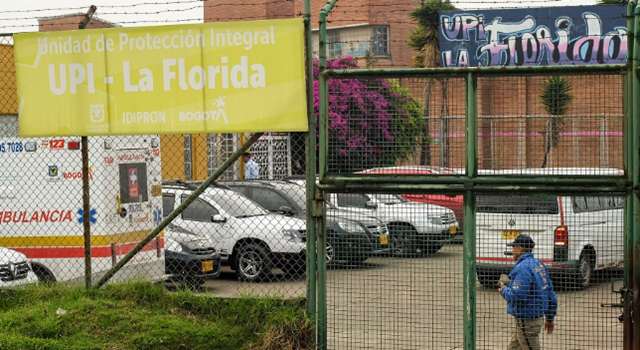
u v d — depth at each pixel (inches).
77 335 356.5
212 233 629.3
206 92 355.9
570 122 326.3
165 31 359.3
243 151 358.3
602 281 378.3
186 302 375.6
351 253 367.6
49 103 376.8
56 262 498.3
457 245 360.8
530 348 340.5
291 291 529.7
